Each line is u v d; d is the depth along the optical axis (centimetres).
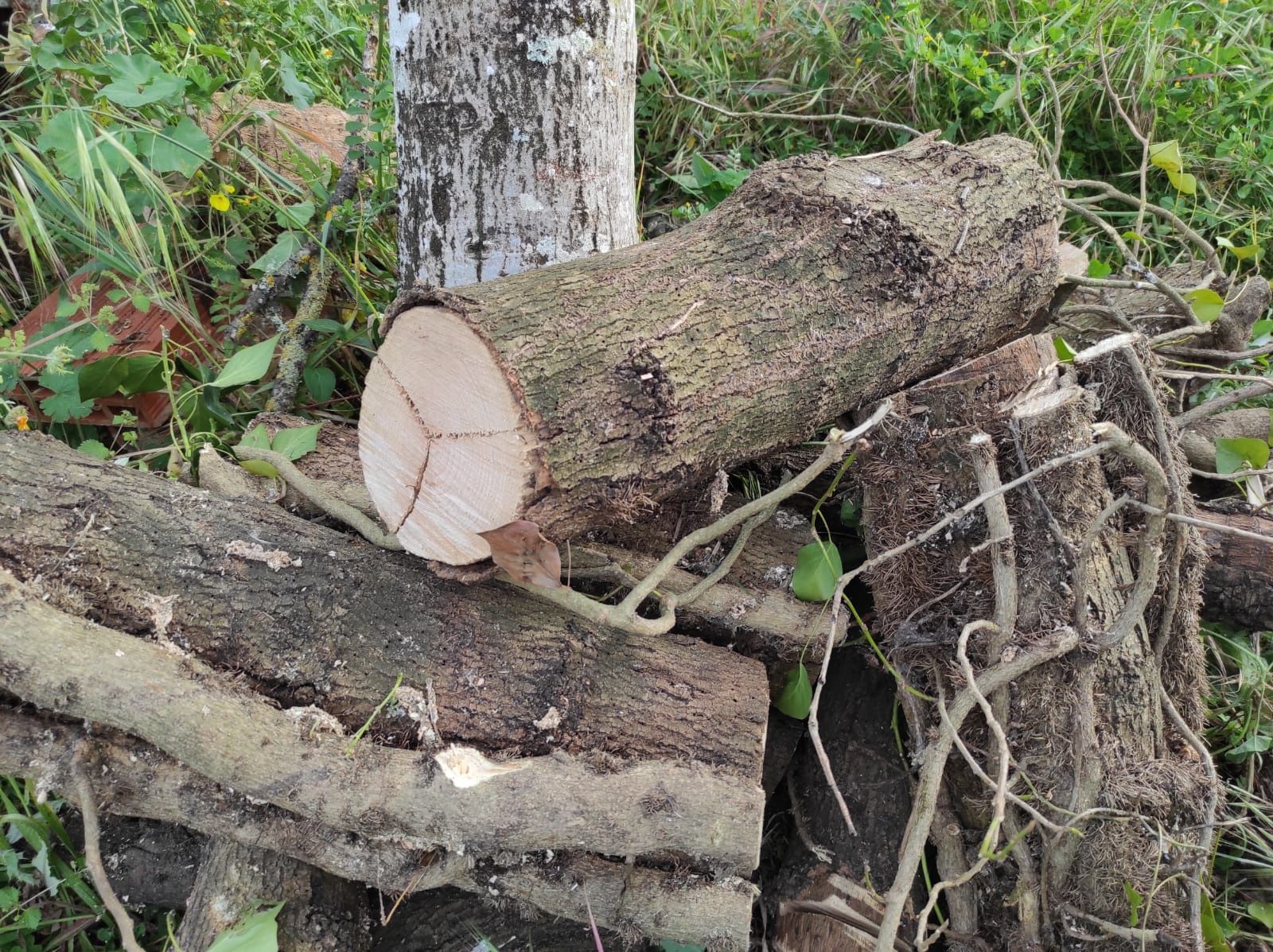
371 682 133
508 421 121
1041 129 295
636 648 150
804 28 322
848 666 184
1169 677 161
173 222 218
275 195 231
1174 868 136
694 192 269
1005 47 320
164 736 116
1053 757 142
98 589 127
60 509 130
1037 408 138
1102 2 313
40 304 214
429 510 134
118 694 115
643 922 132
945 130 301
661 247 147
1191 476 204
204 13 259
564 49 175
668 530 172
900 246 149
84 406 187
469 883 133
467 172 184
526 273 137
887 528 163
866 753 170
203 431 197
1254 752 182
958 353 169
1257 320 227
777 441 153
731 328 138
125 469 144
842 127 317
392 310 128
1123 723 144
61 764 121
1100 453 145
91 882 153
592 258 145
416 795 120
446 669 136
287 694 131
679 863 133
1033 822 135
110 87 192
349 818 120
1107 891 136
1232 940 162
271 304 218
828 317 145
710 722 144
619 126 191
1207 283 219
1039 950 140
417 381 129
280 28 278
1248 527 184
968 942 146
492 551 125
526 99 177
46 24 221
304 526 149
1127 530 156
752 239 148
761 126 311
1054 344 171
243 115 230
